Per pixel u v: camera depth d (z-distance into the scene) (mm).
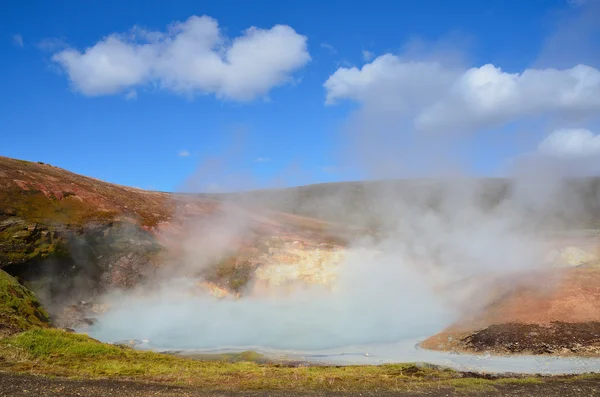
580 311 22859
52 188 38844
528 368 18547
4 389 11773
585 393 14234
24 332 18516
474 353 21500
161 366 16844
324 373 16859
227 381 15031
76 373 14500
